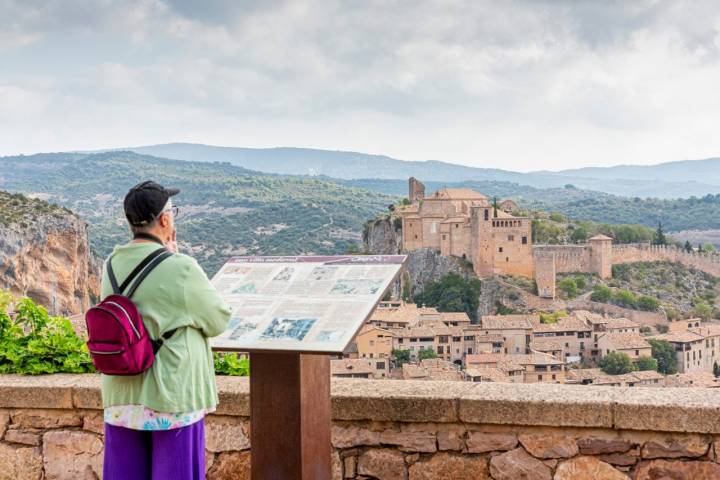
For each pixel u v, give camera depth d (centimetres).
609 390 476
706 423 433
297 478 416
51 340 578
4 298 591
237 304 434
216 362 601
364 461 489
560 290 13562
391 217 16175
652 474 446
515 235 13838
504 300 13550
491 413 466
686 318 12925
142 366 362
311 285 434
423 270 14912
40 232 9731
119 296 365
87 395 527
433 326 10962
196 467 386
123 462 379
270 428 419
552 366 9681
